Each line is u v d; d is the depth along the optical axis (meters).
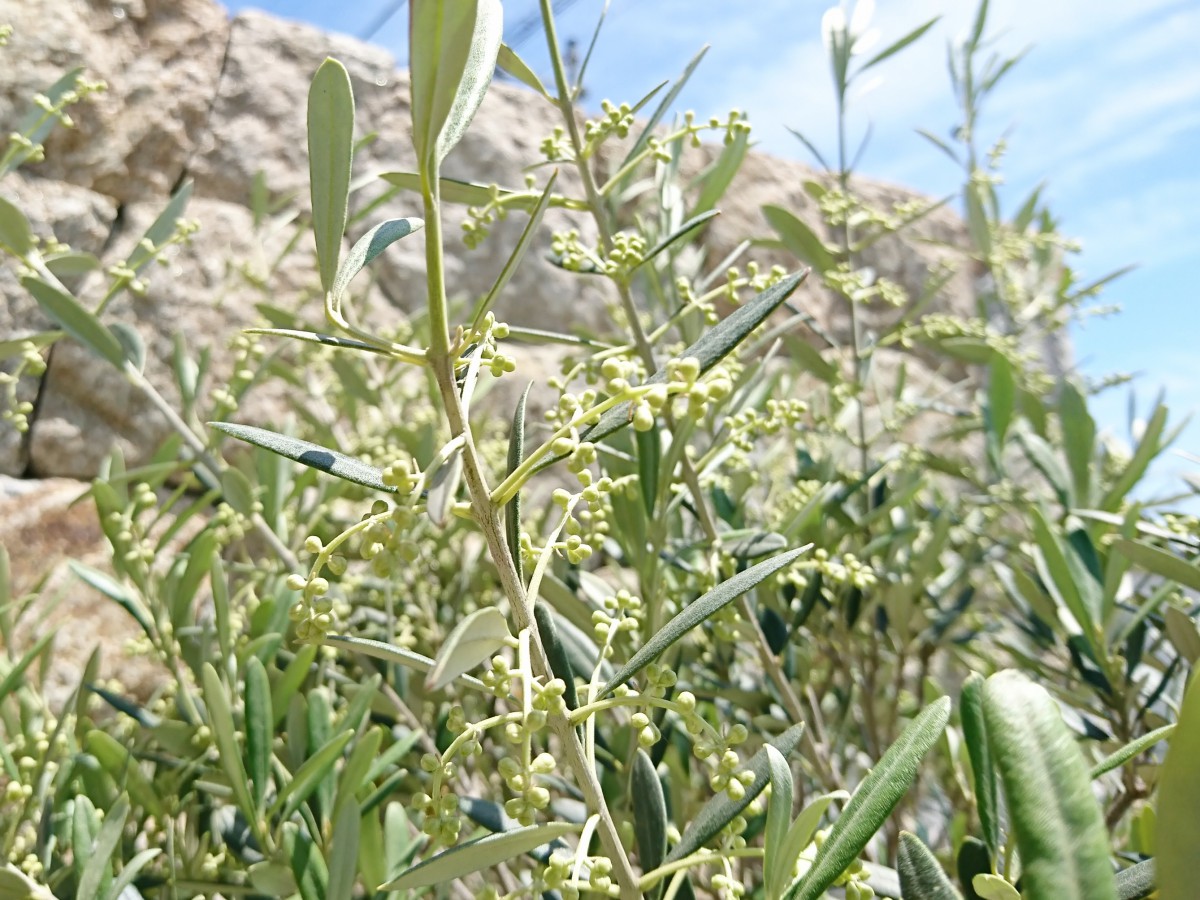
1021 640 0.87
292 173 1.24
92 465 1.02
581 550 0.25
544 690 0.22
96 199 1.09
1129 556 0.41
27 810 0.43
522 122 1.38
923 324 0.98
